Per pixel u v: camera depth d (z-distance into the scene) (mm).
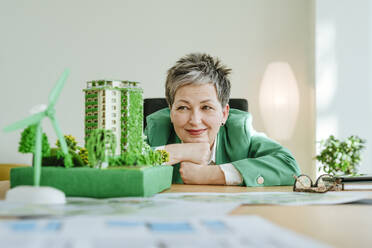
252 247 332
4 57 3559
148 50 3504
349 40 3176
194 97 1508
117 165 793
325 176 977
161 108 1959
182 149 1465
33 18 3555
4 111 3555
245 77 3455
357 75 3164
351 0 3176
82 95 3523
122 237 364
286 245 340
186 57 1546
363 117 3145
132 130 858
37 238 357
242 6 3473
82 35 3529
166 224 423
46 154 830
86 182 766
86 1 3527
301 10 3422
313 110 3248
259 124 3428
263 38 3453
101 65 3520
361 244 386
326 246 341
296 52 3426
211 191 980
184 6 3500
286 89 3408
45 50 3549
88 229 396
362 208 648
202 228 404
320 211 610
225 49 3477
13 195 654
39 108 728
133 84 886
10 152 3535
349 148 2756
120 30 3516
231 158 1577
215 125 1538
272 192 935
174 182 1492
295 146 3387
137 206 621
